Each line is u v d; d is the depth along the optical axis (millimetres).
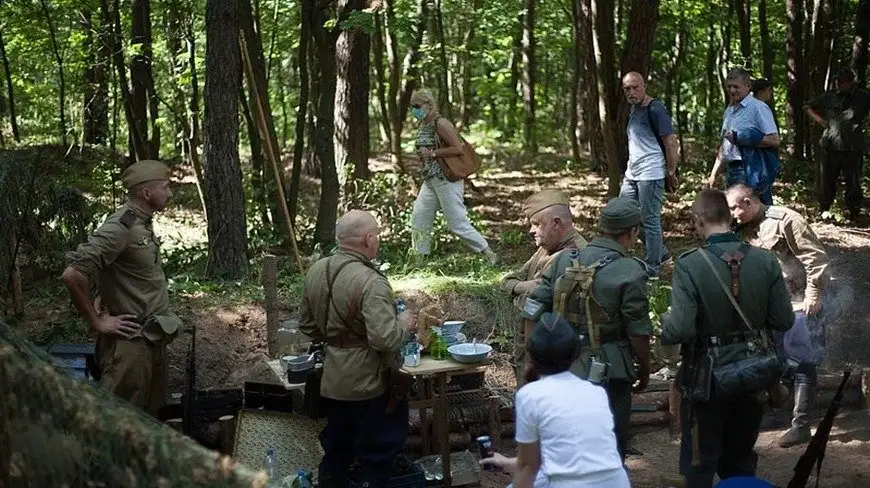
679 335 4602
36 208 7848
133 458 2355
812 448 4621
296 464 5578
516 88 20328
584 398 3670
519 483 3732
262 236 10289
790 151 14984
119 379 5402
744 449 4910
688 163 14891
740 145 8391
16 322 7402
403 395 4992
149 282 5535
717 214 4758
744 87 8352
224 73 8539
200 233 11438
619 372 4641
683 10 15773
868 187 13125
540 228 5277
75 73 15461
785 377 6250
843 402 6754
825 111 11234
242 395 6148
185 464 2303
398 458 5367
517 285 5387
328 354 5016
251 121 10586
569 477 3580
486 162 16359
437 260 9227
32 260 8258
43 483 2502
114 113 11547
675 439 6469
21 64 17125
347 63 12273
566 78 21531
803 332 5996
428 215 9023
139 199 5504
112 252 5336
